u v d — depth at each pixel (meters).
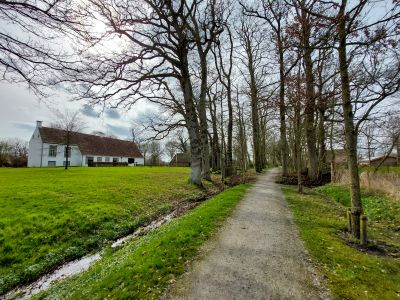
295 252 5.14
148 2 14.02
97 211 10.37
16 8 4.04
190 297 3.63
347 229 6.79
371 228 7.25
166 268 4.48
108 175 23.92
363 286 3.82
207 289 3.82
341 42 5.79
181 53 17.81
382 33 4.80
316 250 5.21
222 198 11.72
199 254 5.09
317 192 14.52
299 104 12.02
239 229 6.76
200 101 23.12
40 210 9.84
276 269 4.41
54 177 20.88
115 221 10.04
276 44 10.96
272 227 6.94
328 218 8.00
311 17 6.30
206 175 23.48
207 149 23.73
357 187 6.07
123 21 12.02
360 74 7.71
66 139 34.69
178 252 5.13
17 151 61.88
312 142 18.94
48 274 6.41
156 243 5.76
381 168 23.03
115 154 62.16
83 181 18.19
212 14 19.39
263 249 5.32
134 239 8.37
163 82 19.12
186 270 4.43
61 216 9.36
